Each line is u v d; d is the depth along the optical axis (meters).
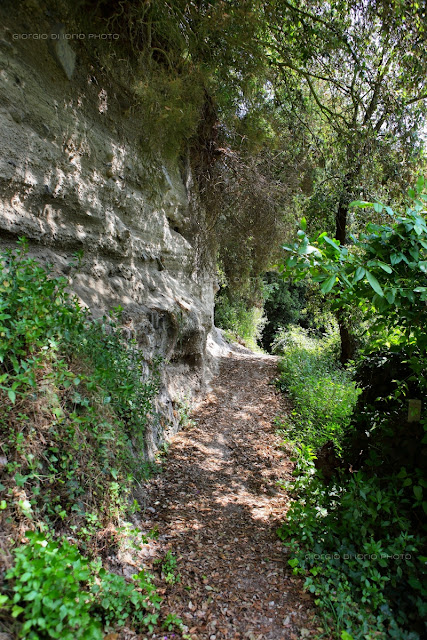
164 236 7.29
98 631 2.01
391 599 2.83
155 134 5.79
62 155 4.37
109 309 4.93
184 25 5.45
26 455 2.52
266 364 12.39
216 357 11.91
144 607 2.64
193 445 5.84
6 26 3.72
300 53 6.82
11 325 2.74
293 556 3.30
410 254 2.78
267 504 4.44
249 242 10.15
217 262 11.36
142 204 6.32
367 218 8.47
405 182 7.83
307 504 3.69
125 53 5.51
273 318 25.42
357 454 3.88
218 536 3.74
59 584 2.00
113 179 5.45
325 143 8.92
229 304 17.47
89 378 3.18
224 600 2.90
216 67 6.24
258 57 6.36
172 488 4.52
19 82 3.81
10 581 2.00
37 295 2.99
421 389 3.46
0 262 2.84
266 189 8.64
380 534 3.12
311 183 10.44
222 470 5.24
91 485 3.01
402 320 3.18
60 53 4.25
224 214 9.31
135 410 4.21
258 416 7.61
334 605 2.78
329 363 11.31
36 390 2.72
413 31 5.72
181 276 8.41
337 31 6.32
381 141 7.83
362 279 2.99
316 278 2.85
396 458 3.29
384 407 3.72
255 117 7.85
